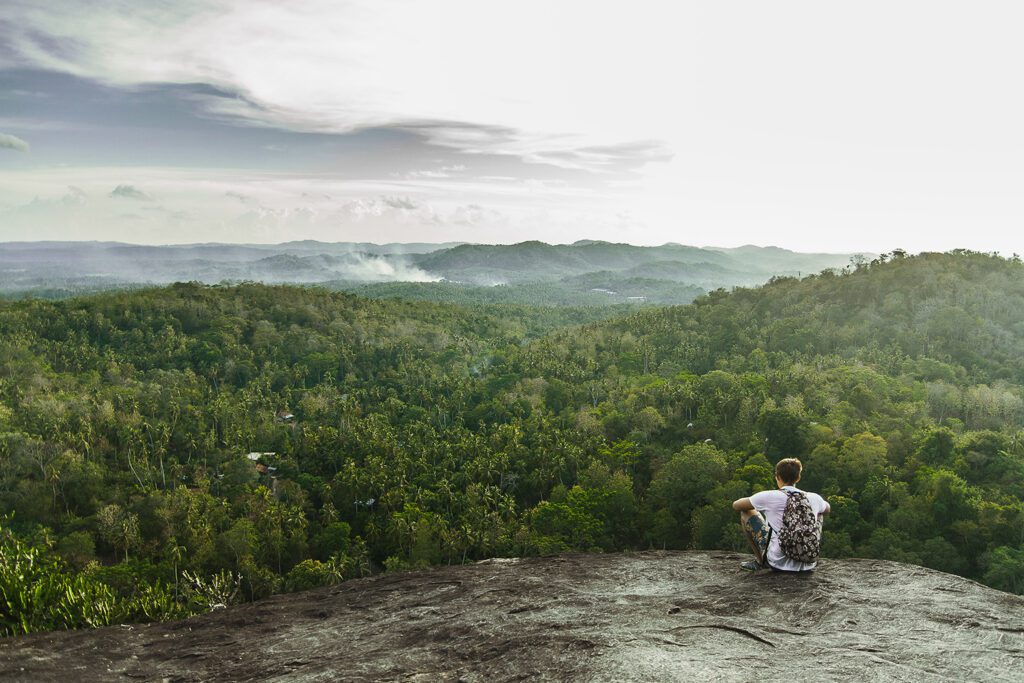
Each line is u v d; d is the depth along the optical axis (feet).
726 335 506.89
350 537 235.20
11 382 377.09
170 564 189.16
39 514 233.96
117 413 334.44
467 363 521.24
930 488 197.67
